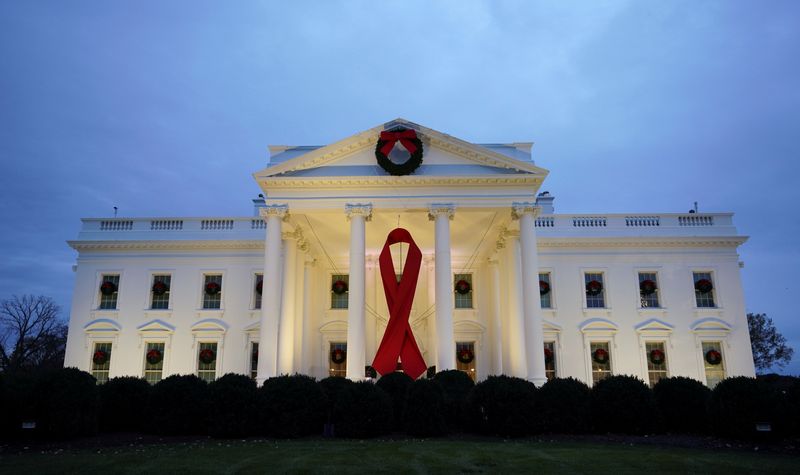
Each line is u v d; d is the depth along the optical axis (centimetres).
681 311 3638
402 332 2795
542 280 3725
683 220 3791
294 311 3198
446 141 2912
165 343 3659
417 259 2927
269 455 1591
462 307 3844
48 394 1964
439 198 2872
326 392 2245
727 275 3681
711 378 3550
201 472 1359
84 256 3781
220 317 3688
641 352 3581
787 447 1798
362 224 2828
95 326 3653
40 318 6481
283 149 3127
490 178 2853
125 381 2255
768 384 1997
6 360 6116
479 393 2112
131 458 1539
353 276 2750
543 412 2095
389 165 2831
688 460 1509
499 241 3350
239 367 3606
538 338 2714
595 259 3731
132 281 3744
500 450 1680
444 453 1620
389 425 2062
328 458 1538
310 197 2891
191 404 2102
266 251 2841
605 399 2108
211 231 3809
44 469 1377
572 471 1378
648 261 3722
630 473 1352
